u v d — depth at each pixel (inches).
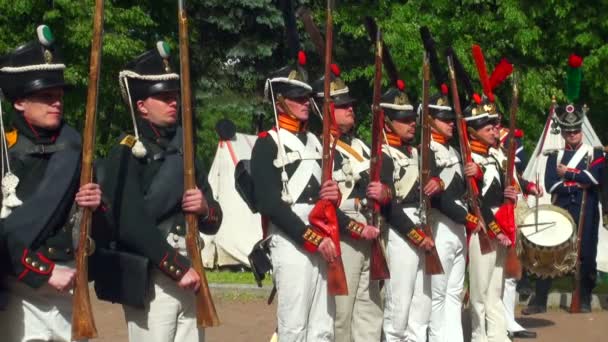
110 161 225.1
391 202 313.0
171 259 223.9
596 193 484.1
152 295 227.3
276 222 260.7
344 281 262.4
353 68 772.0
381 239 301.3
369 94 805.9
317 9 776.9
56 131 215.2
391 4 719.7
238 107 841.5
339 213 290.8
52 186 209.3
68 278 208.7
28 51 211.9
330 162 265.1
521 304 502.0
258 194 262.4
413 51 685.9
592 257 482.3
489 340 371.9
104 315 441.7
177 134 234.7
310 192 264.8
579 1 706.8
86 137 210.2
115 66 727.1
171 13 794.8
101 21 211.0
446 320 350.6
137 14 721.0
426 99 326.6
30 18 709.3
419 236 313.9
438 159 347.3
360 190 301.4
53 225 209.9
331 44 270.8
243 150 572.4
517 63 727.1
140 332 228.4
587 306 483.5
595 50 705.6
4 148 210.8
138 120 232.7
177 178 229.5
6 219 207.3
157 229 224.5
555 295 498.6
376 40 302.8
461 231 349.7
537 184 469.4
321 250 260.1
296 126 268.8
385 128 327.3
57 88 213.0
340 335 301.1
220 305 475.5
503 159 385.4
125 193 222.8
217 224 241.6
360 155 303.4
